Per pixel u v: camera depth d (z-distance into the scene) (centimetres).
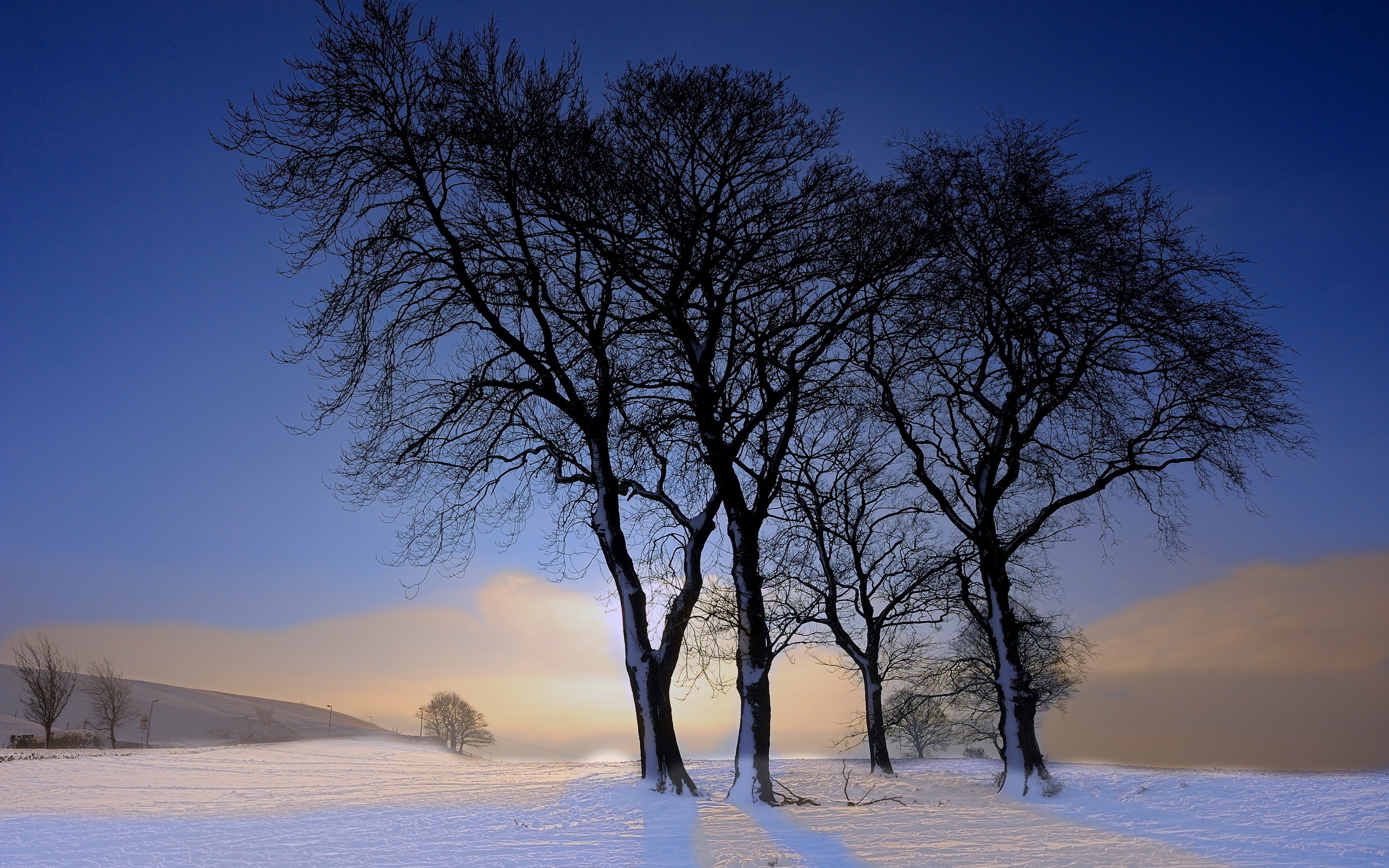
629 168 1986
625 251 2017
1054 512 2350
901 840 1429
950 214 2142
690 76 2036
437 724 11294
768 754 1964
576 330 2147
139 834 1514
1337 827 1486
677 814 1747
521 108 1941
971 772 3167
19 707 15838
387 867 1221
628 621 2120
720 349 2147
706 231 2028
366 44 1905
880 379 2259
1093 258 2038
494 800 2028
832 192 2045
